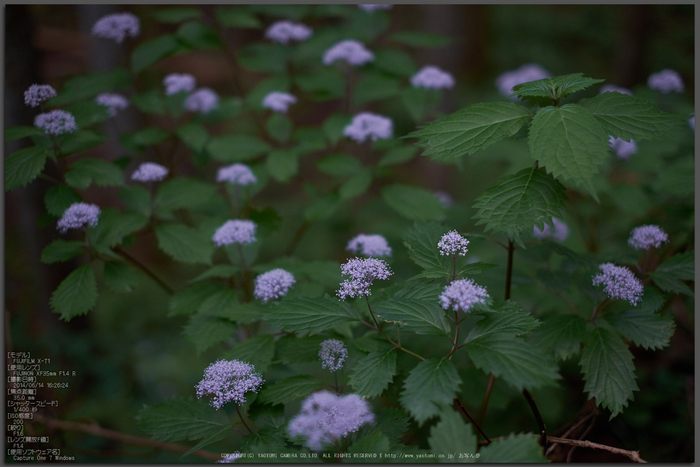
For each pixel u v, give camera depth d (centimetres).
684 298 270
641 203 300
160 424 171
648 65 880
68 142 233
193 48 338
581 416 220
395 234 334
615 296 177
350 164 318
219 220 275
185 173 580
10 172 219
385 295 188
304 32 358
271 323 159
